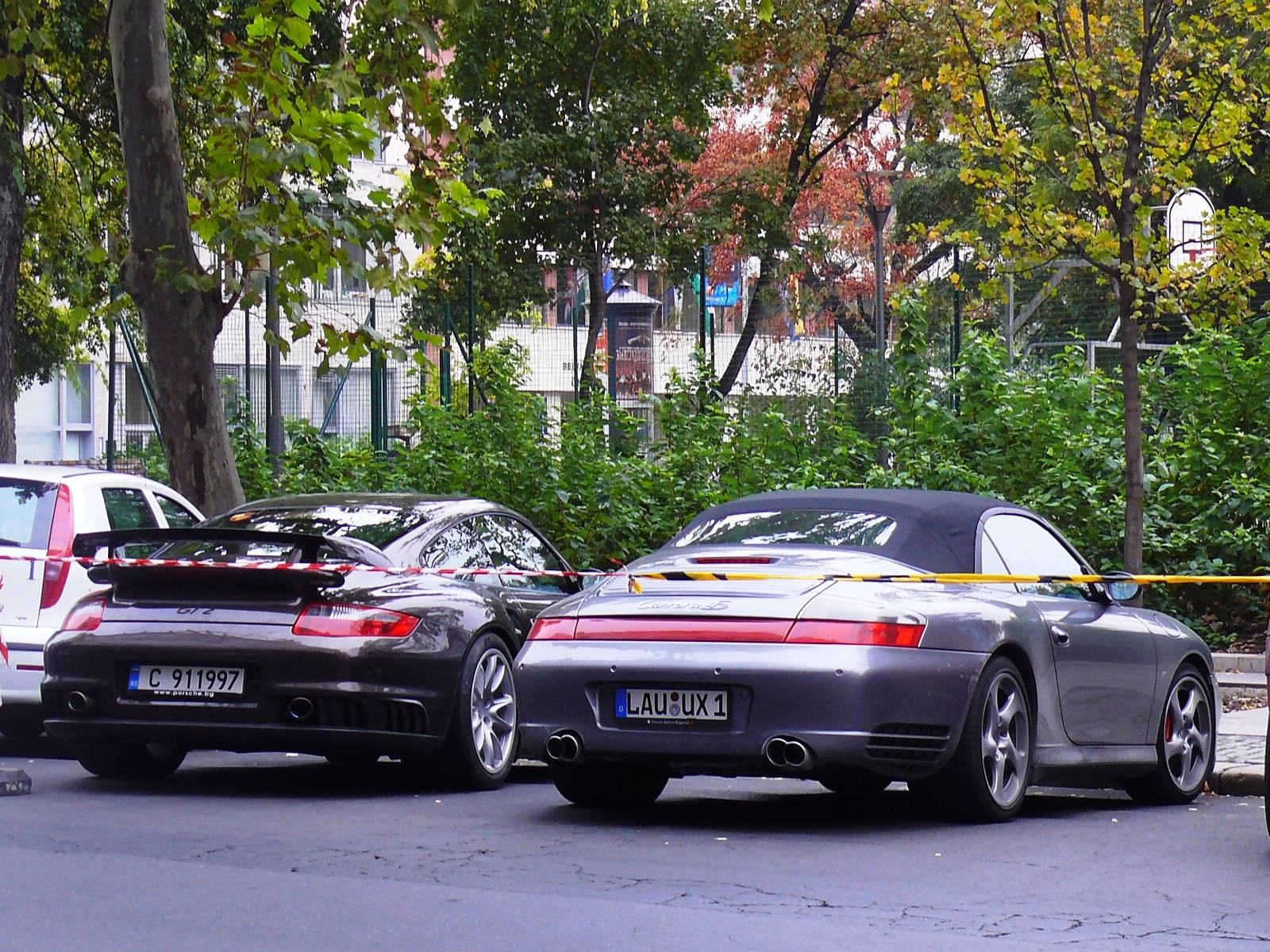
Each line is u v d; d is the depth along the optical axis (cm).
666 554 1027
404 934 671
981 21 1644
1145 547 1922
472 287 2623
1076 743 1037
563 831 944
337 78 1762
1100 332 2800
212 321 1808
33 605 1288
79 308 1873
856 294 5881
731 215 4019
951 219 1684
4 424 2294
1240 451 1942
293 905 723
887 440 2153
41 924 680
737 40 4038
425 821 984
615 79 3847
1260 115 1627
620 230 3753
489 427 2294
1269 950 663
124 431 2717
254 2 2589
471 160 3616
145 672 1088
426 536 1181
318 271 1755
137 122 1781
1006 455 2061
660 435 2320
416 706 1097
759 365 2361
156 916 699
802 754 892
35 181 2556
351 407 2611
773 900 746
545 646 964
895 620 914
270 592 1088
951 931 689
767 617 914
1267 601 1903
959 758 945
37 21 2353
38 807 1034
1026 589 1041
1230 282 1602
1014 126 1694
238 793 1117
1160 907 748
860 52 3903
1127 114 1645
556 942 660
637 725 928
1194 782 1147
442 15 1916
